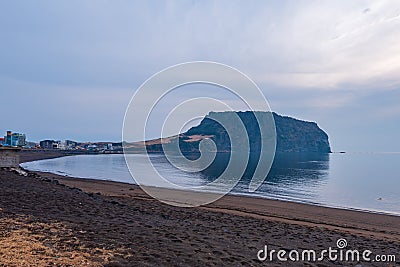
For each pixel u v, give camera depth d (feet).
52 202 36.47
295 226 44.68
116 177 125.70
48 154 322.55
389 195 99.19
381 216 63.77
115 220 31.99
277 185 112.16
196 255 23.07
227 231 35.35
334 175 160.56
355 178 148.46
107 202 44.50
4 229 23.16
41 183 53.36
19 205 32.19
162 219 37.73
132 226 30.01
